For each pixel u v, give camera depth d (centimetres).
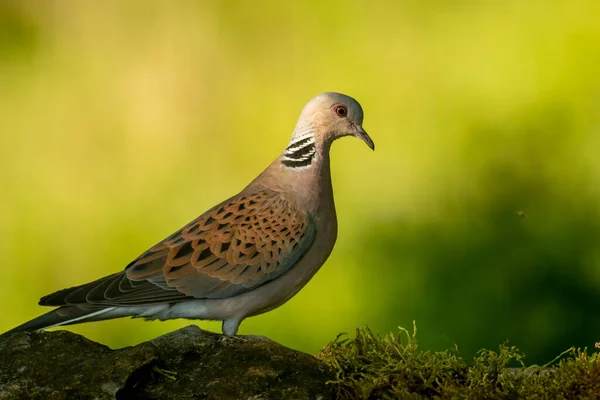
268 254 741
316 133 785
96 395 526
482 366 551
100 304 695
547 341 1107
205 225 747
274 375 544
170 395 535
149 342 561
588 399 516
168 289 721
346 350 595
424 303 1155
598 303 1142
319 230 765
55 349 574
